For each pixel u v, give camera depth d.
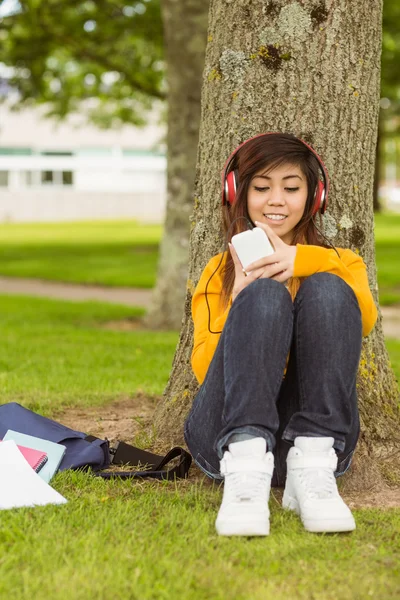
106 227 32.50
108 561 2.12
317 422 2.39
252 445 2.34
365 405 3.14
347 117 3.12
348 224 3.15
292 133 3.10
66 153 47.59
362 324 2.52
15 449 2.72
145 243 22.09
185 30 8.48
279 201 2.65
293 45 3.08
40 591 1.96
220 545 2.26
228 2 3.16
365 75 3.14
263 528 2.30
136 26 12.77
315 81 3.09
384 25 13.60
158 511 2.54
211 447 2.56
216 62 3.21
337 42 3.08
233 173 2.70
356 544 2.31
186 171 8.93
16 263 17.48
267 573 2.11
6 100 14.74
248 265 2.49
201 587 2.01
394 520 2.50
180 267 8.99
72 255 19.03
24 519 2.41
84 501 2.60
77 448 3.01
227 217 2.78
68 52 14.27
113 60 13.98
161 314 9.04
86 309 10.37
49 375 5.32
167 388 3.44
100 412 4.13
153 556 2.17
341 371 2.38
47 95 15.12
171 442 3.28
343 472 2.62
